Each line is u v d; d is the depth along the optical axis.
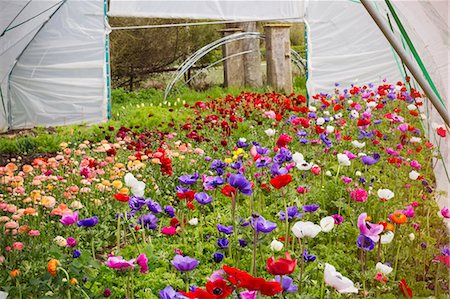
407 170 6.10
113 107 16.08
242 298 2.35
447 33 5.48
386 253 4.23
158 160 6.00
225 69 18.02
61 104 13.00
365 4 2.97
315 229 3.18
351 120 8.30
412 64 2.96
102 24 12.83
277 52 16.86
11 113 13.05
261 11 14.16
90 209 5.42
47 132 11.66
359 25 13.24
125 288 3.50
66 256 3.45
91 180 5.71
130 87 19.97
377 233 3.23
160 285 3.73
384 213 4.94
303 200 5.11
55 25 12.77
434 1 5.63
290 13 13.70
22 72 12.95
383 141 7.26
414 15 5.94
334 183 5.60
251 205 4.98
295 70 21.98
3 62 12.61
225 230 3.73
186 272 3.23
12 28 12.09
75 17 12.78
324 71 13.35
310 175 5.91
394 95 8.38
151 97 18.30
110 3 14.05
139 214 4.69
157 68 20.36
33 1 11.87
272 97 11.23
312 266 3.83
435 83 5.30
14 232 4.29
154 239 4.67
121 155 7.53
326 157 6.42
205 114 11.18
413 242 4.26
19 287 3.49
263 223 3.26
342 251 4.25
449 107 4.75
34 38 12.76
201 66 20.48
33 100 13.03
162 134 8.23
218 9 14.31
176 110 11.43
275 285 2.23
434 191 5.44
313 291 3.57
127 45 19.41
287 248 3.92
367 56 13.30
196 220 4.29
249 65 18.00
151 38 19.56
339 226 4.56
